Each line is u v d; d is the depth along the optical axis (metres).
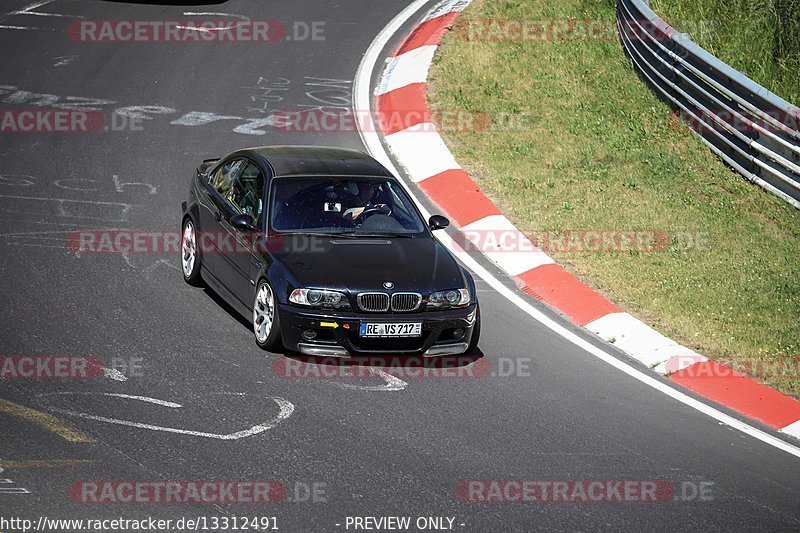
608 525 24.11
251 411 27.77
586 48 63.81
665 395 32.88
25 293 34.03
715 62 52.22
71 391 27.64
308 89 58.31
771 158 49.50
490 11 68.56
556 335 36.47
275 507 23.19
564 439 28.55
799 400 33.62
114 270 37.00
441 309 32.06
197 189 38.31
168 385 28.75
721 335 37.88
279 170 35.50
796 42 63.09
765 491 26.97
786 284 42.59
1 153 47.03
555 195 48.47
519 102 57.38
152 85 57.31
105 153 48.34
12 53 60.09
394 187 36.44
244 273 33.47
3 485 22.62
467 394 30.69
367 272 32.00
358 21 69.69
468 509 24.08
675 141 54.56
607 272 42.06
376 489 24.50
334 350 31.28
